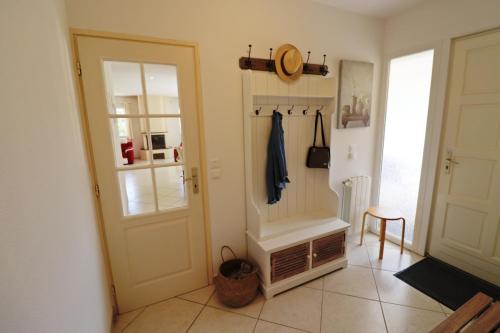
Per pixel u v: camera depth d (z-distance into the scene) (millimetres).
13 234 583
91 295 1214
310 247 2070
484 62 1904
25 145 691
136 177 1747
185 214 1925
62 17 1262
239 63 1905
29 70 770
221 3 1786
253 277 1852
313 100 2258
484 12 1853
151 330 1674
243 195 2121
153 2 1579
